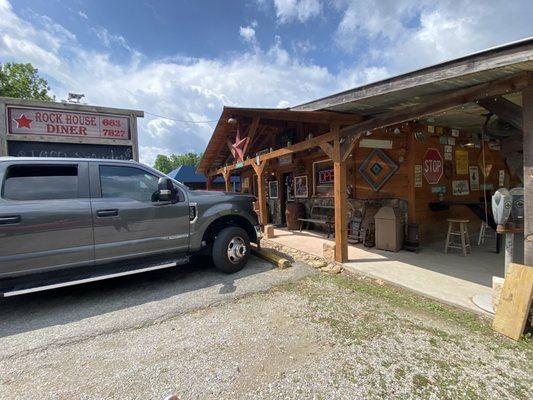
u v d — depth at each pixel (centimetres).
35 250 337
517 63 244
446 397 202
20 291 328
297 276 462
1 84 1731
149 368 244
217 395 210
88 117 610
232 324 315
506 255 310
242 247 489
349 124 508
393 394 206
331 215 814
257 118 818
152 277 471
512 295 283
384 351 258
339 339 279
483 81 311
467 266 488
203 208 462
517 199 307
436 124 640
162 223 421
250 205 532
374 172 683
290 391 211
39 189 351
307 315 330
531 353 249
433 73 308
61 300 388
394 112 412
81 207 364
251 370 237
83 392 218
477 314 320
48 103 571
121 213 389
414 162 610
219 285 428
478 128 700
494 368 232
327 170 823
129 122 648
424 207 633
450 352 254
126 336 297
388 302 362
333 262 524
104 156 629
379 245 617
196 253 485
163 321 327
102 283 448
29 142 564
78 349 276
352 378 223
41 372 243
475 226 752
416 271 462
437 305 350
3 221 318
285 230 928
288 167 1006
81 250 364
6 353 270
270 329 301
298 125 916
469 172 736
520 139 346
